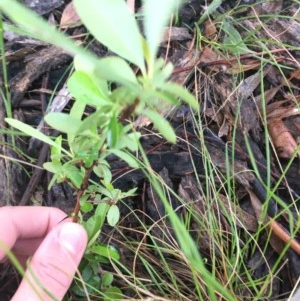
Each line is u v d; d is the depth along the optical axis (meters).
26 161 0.30
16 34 0.32
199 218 0.29
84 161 0.19
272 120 0.31
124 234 0.29
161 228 0.29
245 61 0.33
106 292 0.26
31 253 0.28
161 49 0.32
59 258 0.21
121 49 0.11
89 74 0.14
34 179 0.29
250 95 0.32
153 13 0.11
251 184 0.30
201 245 0.29
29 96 0.32
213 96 0.32
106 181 0.22
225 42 0.32
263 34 0.33
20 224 0.26
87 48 0.32
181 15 0.34
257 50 0.33
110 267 0.29
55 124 0.16
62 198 0.29
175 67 0.32
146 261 0.28
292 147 0.31
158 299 0.26
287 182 0.30
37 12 0.33
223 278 0.28
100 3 0.11
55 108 0.30
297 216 0.29
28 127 0.19
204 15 0.33
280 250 0.29
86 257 0.25
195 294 0.28
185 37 0.33
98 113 0.13
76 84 0.14
